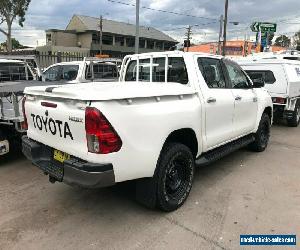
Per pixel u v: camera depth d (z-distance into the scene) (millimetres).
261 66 9781
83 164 3328
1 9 34250
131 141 3461
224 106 5023
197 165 4566
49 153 4031
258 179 5348
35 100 4047
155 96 3738
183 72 4656
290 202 4484
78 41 72250
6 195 4652
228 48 41406
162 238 3604
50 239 3576
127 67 5684
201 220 3980
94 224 3887
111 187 4926
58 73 10891
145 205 4117
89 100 3232
